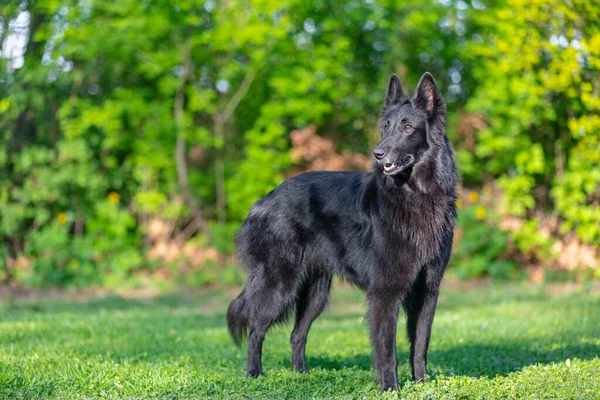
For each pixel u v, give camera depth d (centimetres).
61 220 1662
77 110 1741
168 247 1716
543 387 615
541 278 1589
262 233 740
